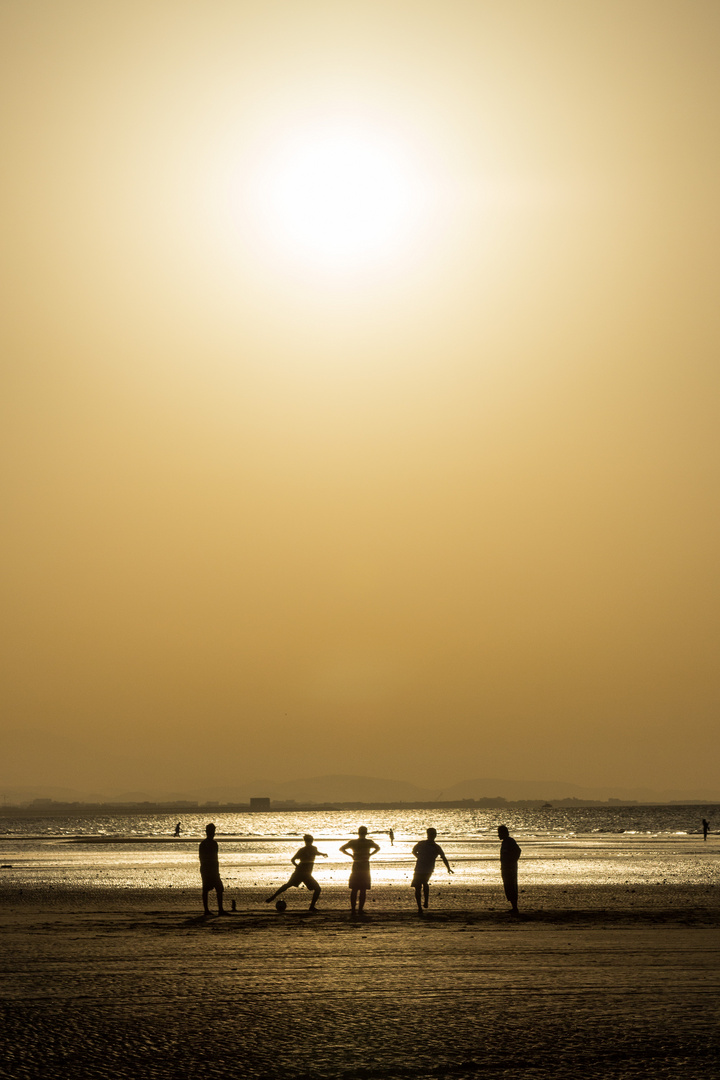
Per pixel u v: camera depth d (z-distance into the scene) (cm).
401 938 2400
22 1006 1542
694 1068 1168
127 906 3512
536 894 4078
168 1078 1131
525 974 1834
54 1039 1321
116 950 2198
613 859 7438
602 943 2298
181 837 14838
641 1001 1573
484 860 7025
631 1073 1148
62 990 1678
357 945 2261
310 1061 1208
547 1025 1401
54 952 2170
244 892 4325
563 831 17788
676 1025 1397
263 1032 1363
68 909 3372
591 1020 1433
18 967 1945
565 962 1988
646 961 2000
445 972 1861
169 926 2716
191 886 4806
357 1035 1345
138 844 11619
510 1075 1143
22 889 4634
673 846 9969
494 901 3700
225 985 1725
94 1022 1426
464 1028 1384
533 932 2534
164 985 1727
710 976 1811
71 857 8269
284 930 2592
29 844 11950
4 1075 1143
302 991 1664
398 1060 1212
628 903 3606
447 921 2823
